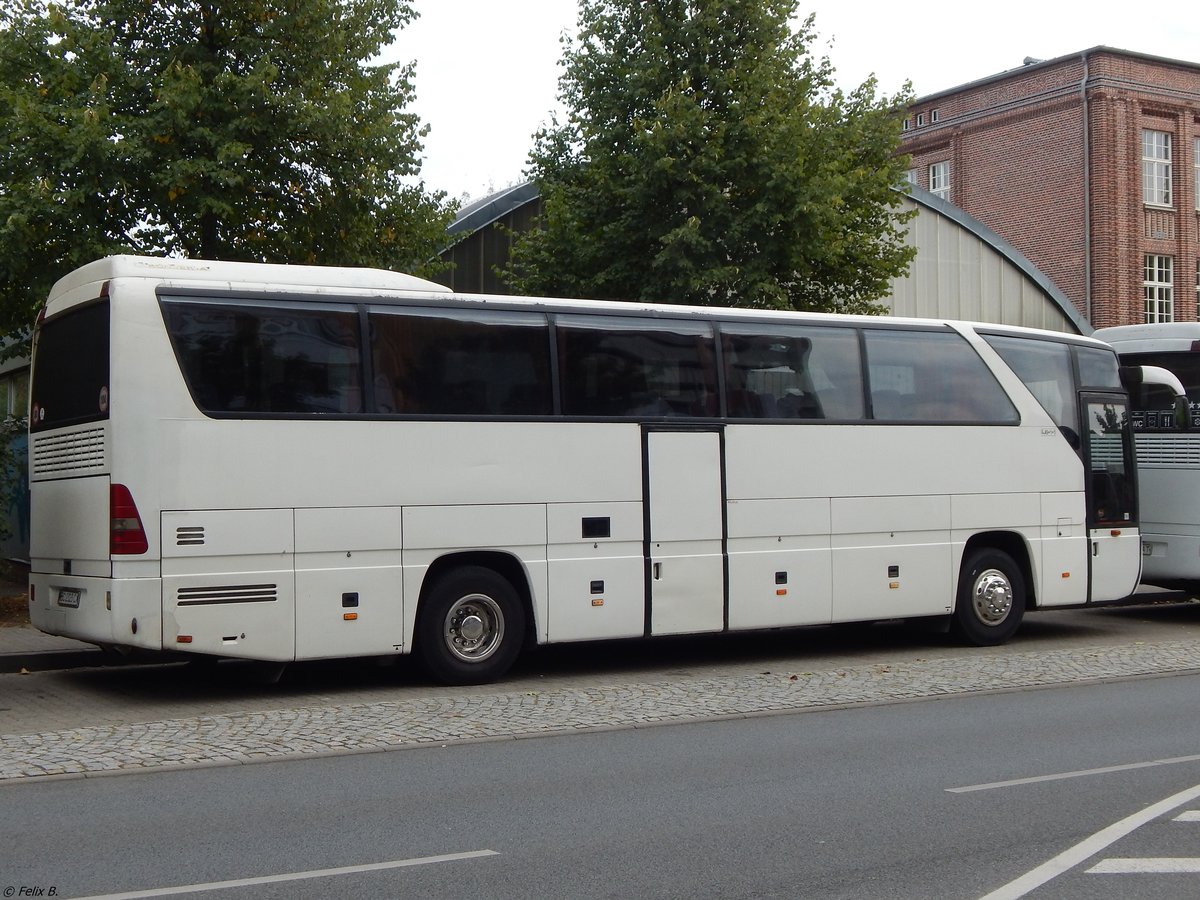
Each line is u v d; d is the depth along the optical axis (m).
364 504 11.89
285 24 16.11
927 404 15.08
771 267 19.41
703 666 14.07
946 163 45.59
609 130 19.27
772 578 13.91
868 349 14.77
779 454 14.04
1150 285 39.91
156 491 11.02
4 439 17.88
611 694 11.88
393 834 7.08
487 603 12.55
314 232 17.02
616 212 19.69
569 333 13.05
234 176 15.32
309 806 7.76
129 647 11.55
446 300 12.49
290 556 11.54
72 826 7.28
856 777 8.57
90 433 11.36
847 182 19.17
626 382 13.28
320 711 10.91
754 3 19.11
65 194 14.66
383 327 12.15
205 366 11.34
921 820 7.40
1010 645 15.73
